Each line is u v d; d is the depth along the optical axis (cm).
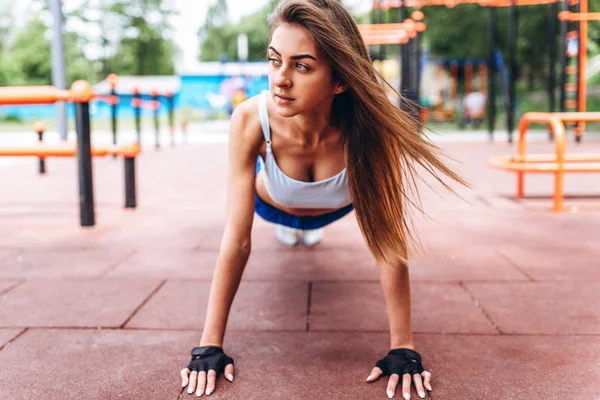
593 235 374
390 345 207
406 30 1027
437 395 171
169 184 634
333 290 269
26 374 187
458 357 197
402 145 172
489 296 259
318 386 177
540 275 289
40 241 369
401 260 186
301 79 157
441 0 1197
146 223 425
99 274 297
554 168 450
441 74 2083
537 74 2342
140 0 4056
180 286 276
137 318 235
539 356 197
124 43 4075
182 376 181
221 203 511
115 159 934
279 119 183
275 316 236
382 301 254
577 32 1073
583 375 183
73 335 219
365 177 182
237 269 190
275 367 190
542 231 388
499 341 210
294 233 348
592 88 1917
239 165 189
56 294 265
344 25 160
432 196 539
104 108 3055
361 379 181
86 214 408
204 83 2617
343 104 180
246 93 2098
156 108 1129
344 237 373
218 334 190
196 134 1695
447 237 373
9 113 3030
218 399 170
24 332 222
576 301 251
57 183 648
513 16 1145
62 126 960
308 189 201
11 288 274
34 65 3869
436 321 230
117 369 190
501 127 1831
